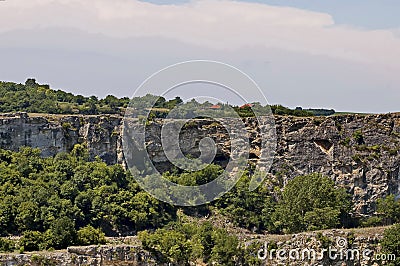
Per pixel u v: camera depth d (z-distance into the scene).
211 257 156.50
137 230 192.25
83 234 163.50
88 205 192.50
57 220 166.50
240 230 194.12
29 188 187.12
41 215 175.38
